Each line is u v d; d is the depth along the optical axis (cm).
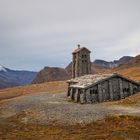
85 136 3669
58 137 3688
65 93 7869
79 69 8644
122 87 6103
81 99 5894
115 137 3556
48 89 9831
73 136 3697
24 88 10850
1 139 3681
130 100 5472
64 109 4928
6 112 5572
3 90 11225
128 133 3678
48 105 5459
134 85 6222
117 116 4238
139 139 3447
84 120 4256
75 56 8825
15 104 6106
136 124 3966
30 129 4172
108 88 5988
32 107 5475
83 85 5938
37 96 7431
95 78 6228
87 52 8712
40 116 4706
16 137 3766
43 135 3819
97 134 3734
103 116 4350
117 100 6006
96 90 5903
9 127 4350
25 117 4831
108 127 3956
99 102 5856
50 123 4359
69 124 4209
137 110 4709
